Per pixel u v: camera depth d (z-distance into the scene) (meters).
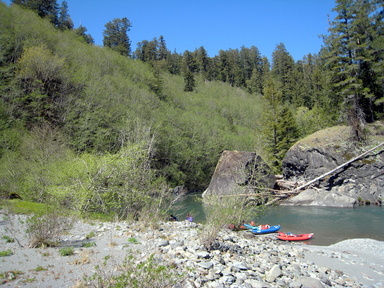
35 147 22.03
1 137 23.45
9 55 38.91
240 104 89.69
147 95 49.47
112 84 45.69
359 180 26.69
